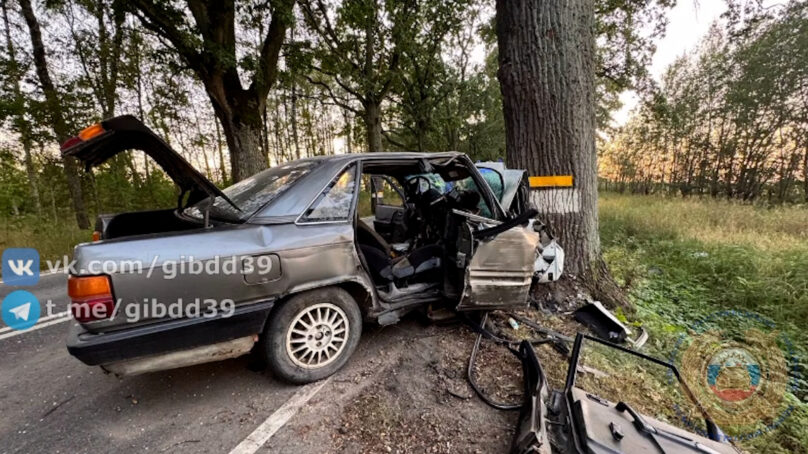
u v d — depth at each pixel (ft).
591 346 8.38
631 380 7.13
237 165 24.45
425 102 49.96
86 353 4.65
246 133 24.38
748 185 43.68
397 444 5.20
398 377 6.91
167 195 34.09
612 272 14.33
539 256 9.96
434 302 8.79
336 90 51.42
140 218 7.79
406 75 47.93
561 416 5.22
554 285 10.76
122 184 33.14
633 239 21.17
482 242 7.83
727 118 44.04
